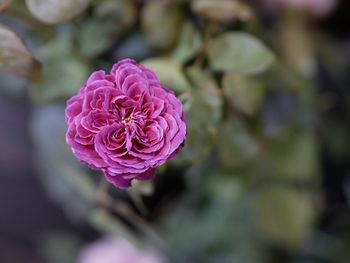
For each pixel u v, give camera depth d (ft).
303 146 1.73
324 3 1.86
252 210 1.99
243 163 1.59
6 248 2.63
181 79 1.29
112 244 2.08
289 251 2.09
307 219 1.79
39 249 2.60
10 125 2.51
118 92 1.03
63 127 1.70
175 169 1.40
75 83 1.42
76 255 2.42
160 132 1.02
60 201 2.41
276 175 1.75
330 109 2.07
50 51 1.45
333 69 2.06
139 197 1.36
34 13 1.27
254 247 2.08
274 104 1.73
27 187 2.63
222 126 1.44
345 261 2.10
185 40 1.42
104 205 1.57
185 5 1.42
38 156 2.30
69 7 1.27
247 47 1.36
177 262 2.09
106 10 1.38
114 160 1.01
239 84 1.38
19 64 1.27
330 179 2.11
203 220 2.05
